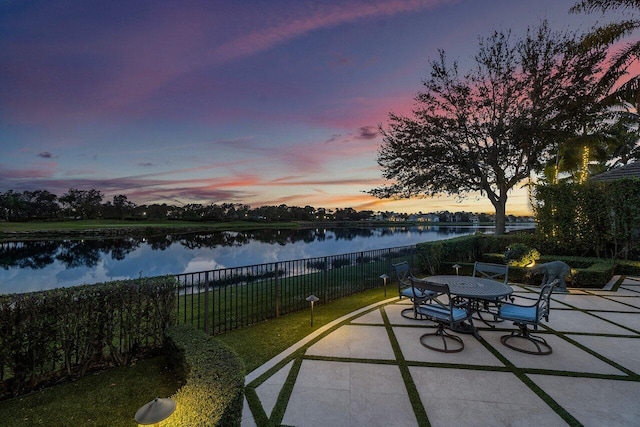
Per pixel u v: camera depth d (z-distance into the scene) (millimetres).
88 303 3516
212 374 2480
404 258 11180
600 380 3408
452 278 5770
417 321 5539
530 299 6891
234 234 44469
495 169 15508
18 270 18328
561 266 7629
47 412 2822
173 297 4176
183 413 1897
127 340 3828
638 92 10648
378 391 3238
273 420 2760
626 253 10305
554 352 4168
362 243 28984
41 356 3186
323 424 2697
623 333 4855
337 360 3988
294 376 3576
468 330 4938
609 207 10508
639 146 22547
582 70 13227
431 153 15891
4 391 3070
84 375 3502
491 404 2965
